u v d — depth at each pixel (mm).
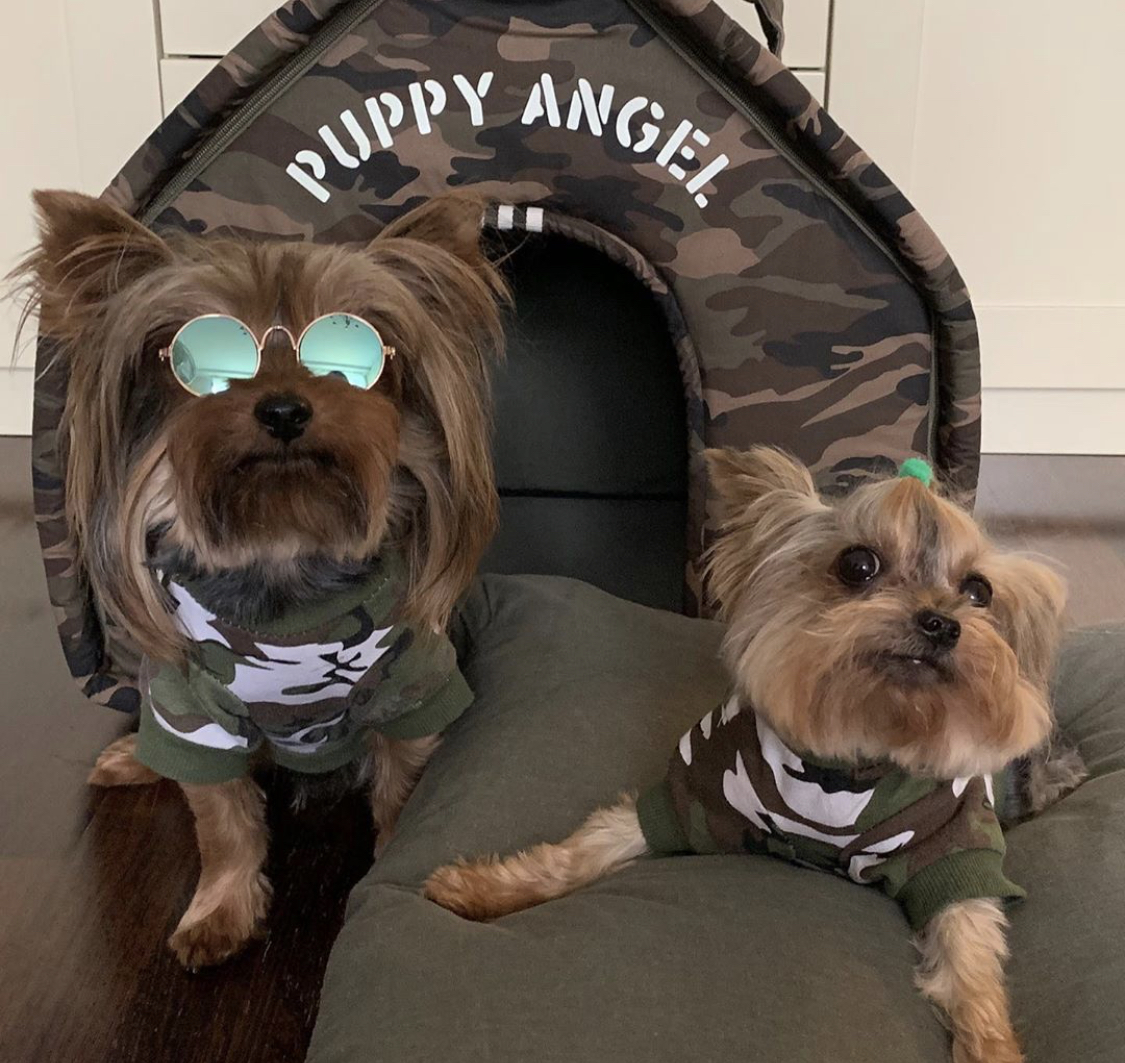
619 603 590
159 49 823
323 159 522
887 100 818
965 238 863
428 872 434
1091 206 852
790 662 371
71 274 404
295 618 427
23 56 826
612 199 536
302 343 392
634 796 458
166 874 506
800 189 534
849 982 358
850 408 559
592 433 708
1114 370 902
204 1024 432
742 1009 346
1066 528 816
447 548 459
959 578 374
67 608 542
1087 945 377
